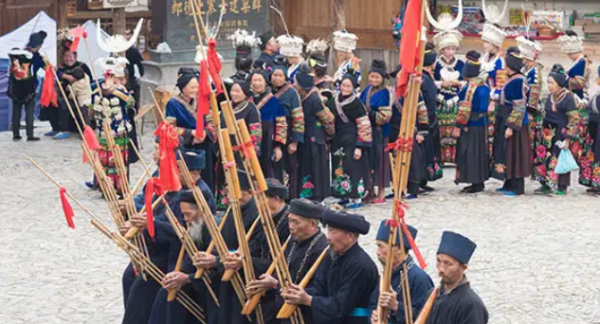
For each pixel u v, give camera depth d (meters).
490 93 18.17
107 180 10.27
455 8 27.98
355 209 17.05
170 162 8.98
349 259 8.24
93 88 17.81
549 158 18.12
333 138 16.88
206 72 8.49
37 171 20.28
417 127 17.53
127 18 31.44
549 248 14.67
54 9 30.12
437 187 18.91
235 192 8.79
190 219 9.65
